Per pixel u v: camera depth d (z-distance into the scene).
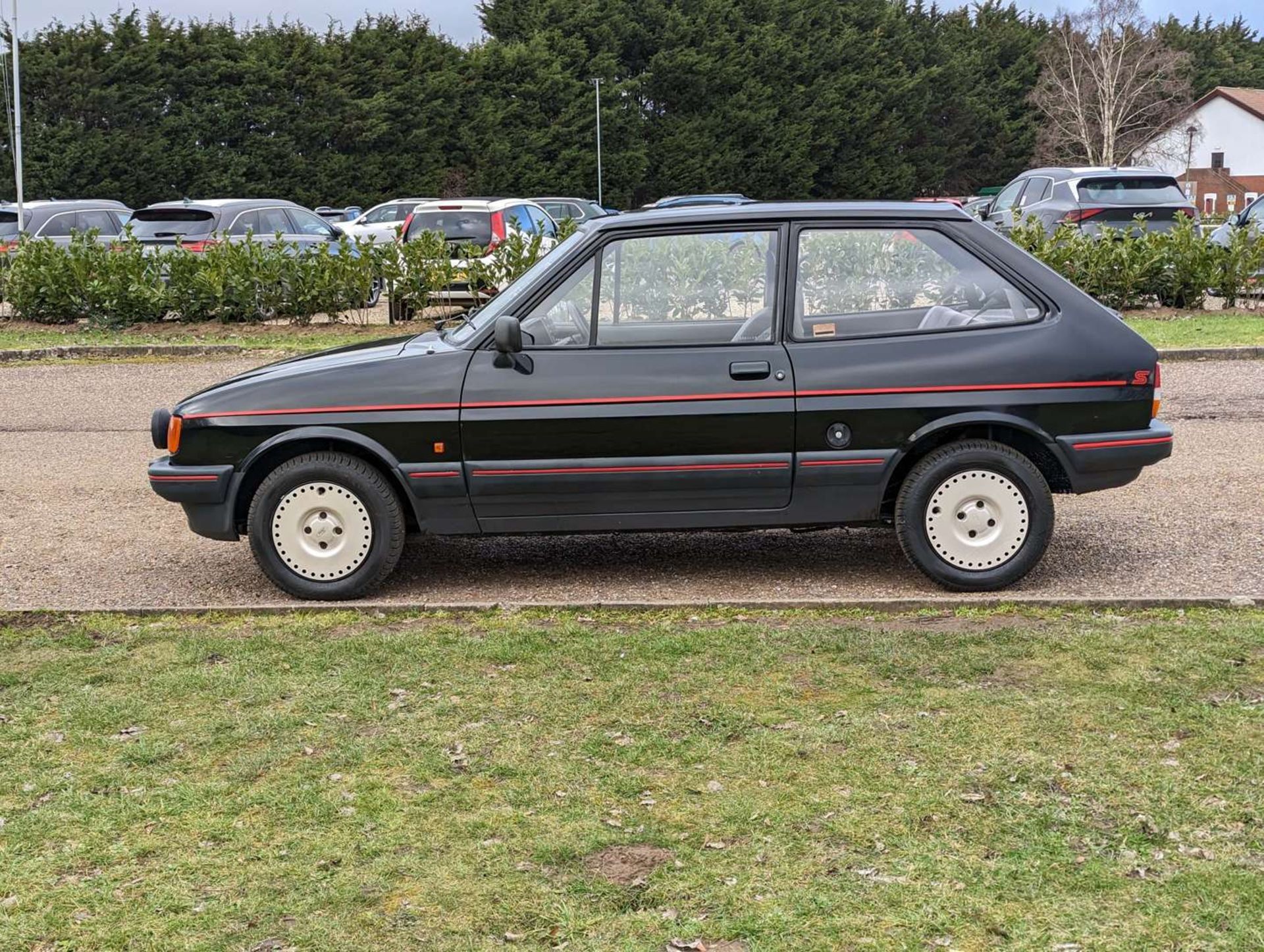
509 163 62.25
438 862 3.82
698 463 6.17
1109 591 6.25
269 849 3.92
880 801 4.10
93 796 4.29
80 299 17.80
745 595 6.38
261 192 56.53
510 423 6.15
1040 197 21.44
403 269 17.64
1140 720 4.64
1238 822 3.92
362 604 6.17
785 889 3.62
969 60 74.75
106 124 54.00
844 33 70.31
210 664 5.47
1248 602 5.80
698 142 66.50
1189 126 75.69
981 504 6.21
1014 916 3.46
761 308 6.20
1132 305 17.25
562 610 6.04
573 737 4.64
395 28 62.28
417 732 4.72
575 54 65.44
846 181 71.19
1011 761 4.35
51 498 8.94
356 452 6.38
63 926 3.54
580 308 6.23
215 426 6.27
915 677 5.10
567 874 3.73
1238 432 10.03
